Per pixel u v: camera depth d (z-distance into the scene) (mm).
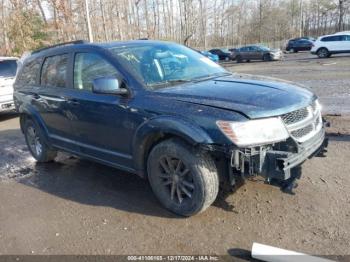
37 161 5988
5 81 10164
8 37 29125
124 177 4941
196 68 4539
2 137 8094
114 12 39312
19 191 4809
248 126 3172
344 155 5109
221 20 69312
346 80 13070
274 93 3600
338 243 3145
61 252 3324
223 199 4023
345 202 3785
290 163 3223
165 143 3664
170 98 3654
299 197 3951
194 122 3352
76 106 4559
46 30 30547
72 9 32438
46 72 5316
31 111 5551
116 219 3828
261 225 3500
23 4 30094
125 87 3984
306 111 3598
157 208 3988
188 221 3672
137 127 3820
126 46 4465
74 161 5848
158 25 48688
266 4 73438
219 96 3520
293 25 75438
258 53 32750
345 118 7215
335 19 76000
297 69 19766
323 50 27766
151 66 4203
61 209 4164
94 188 4672
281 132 3287
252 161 3268
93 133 4477
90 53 4480
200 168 3463
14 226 3871
